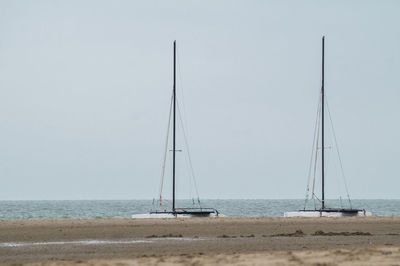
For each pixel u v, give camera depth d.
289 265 43.94
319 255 48.56
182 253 55.56
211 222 92.88
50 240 69.25
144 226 85.06
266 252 53.62
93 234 75.19
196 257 48.88
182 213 120.44
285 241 68.06
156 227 83.88
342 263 44.41
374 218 104.38
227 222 93.38
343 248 57.72
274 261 45.72
